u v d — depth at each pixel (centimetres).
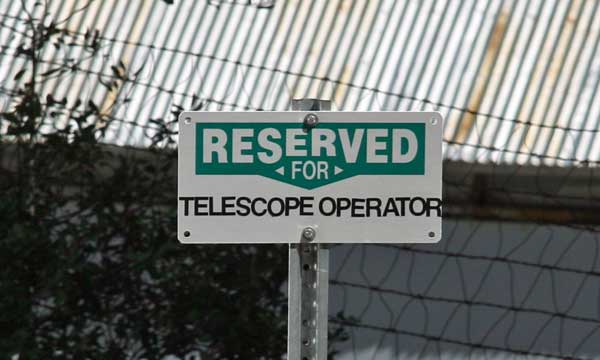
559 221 1264
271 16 1389
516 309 1216
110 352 1112
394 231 641
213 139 639
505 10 1415
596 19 1405
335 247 1255
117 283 1112
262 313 1119
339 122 639
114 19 1348
